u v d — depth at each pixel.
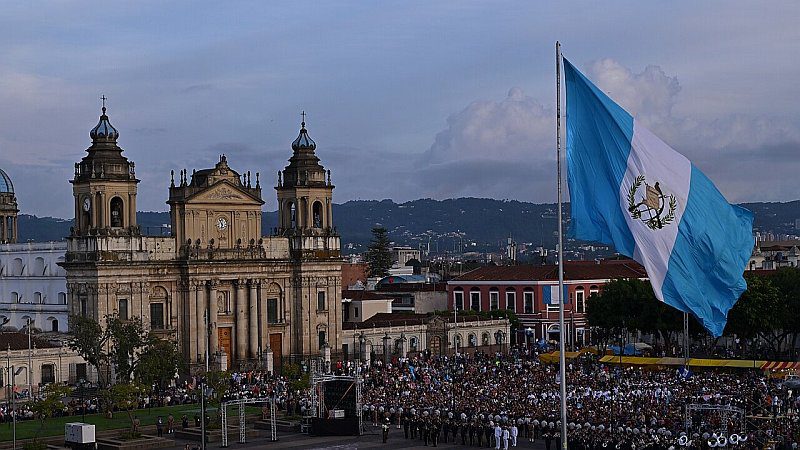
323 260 155.38
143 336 124.31
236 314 147.12
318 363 142.50
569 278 181.50
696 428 85.19
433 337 167.88
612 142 42.81
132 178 138.50
